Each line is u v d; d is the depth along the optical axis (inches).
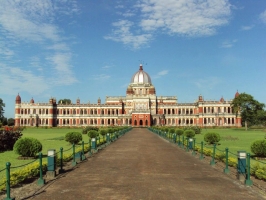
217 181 771.4
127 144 1887.3
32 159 1175.6
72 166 1003.9
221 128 5226.4
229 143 1920.5
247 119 4697.3
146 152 1421.0
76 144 1845.5
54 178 807.7
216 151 1247.5
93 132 2060.8
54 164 827.4
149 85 6638.8
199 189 684.1
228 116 5674.2
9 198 592.7
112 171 906.1
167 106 6269.7
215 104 5792.3
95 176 831.1
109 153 1386.6
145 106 6245.1
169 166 1003.3
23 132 3604.8
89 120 6112.2
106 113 6181.1
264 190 682.8
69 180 781.9
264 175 758.5
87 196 625.0
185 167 986.1
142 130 4426.7
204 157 1234.0
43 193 653.3
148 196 620.7
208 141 1798.7
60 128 5403.5
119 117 6003.9
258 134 3053.6
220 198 612.4
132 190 670.5
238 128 5187.0
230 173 877.2
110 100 6811.0
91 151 1425.9
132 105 6284.5
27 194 647.1
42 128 5378.9
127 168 959.6
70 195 633.6
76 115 6117.1
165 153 1386.6
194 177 819.4
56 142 2005.4
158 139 2379.4
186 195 631.2
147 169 940.6
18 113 5964.6
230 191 669.9
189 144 1478.8
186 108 6205.7
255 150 1192.8
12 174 711.1
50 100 6038.4
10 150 1518.2
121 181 764.0
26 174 748.6
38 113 5984.3
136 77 6786.4
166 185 720.3
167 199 600.1
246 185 726.5
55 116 6107.3
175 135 1962.4
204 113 5772.6
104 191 663.8
